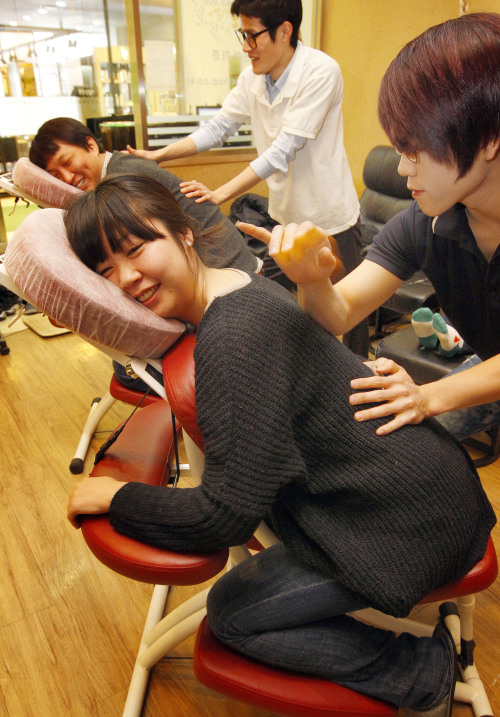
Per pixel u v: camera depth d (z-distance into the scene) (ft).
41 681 3.82
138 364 2.62
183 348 2.57
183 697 3.70
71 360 8.30
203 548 2.43
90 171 5.02
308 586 2.71
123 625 4.22
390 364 2.62
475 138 2.11
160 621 3.71
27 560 4.81
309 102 5.54
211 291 2.65
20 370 8.02
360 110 10.43
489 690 3.65
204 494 2.31
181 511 2.38
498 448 5.86
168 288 2.54
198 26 8.90
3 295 9.83
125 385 4.94
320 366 2.41
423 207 2.50
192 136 6.47
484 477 5.65
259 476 2.20
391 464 2.42
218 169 9.80
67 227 2.52
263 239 2.37
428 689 2.83
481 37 2.01
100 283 2.40
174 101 9.15
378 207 9.52
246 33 5.41
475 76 2.00
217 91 9.59
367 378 2.46
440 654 2.97
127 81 10.54
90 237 2.46
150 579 2.50
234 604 2.79
